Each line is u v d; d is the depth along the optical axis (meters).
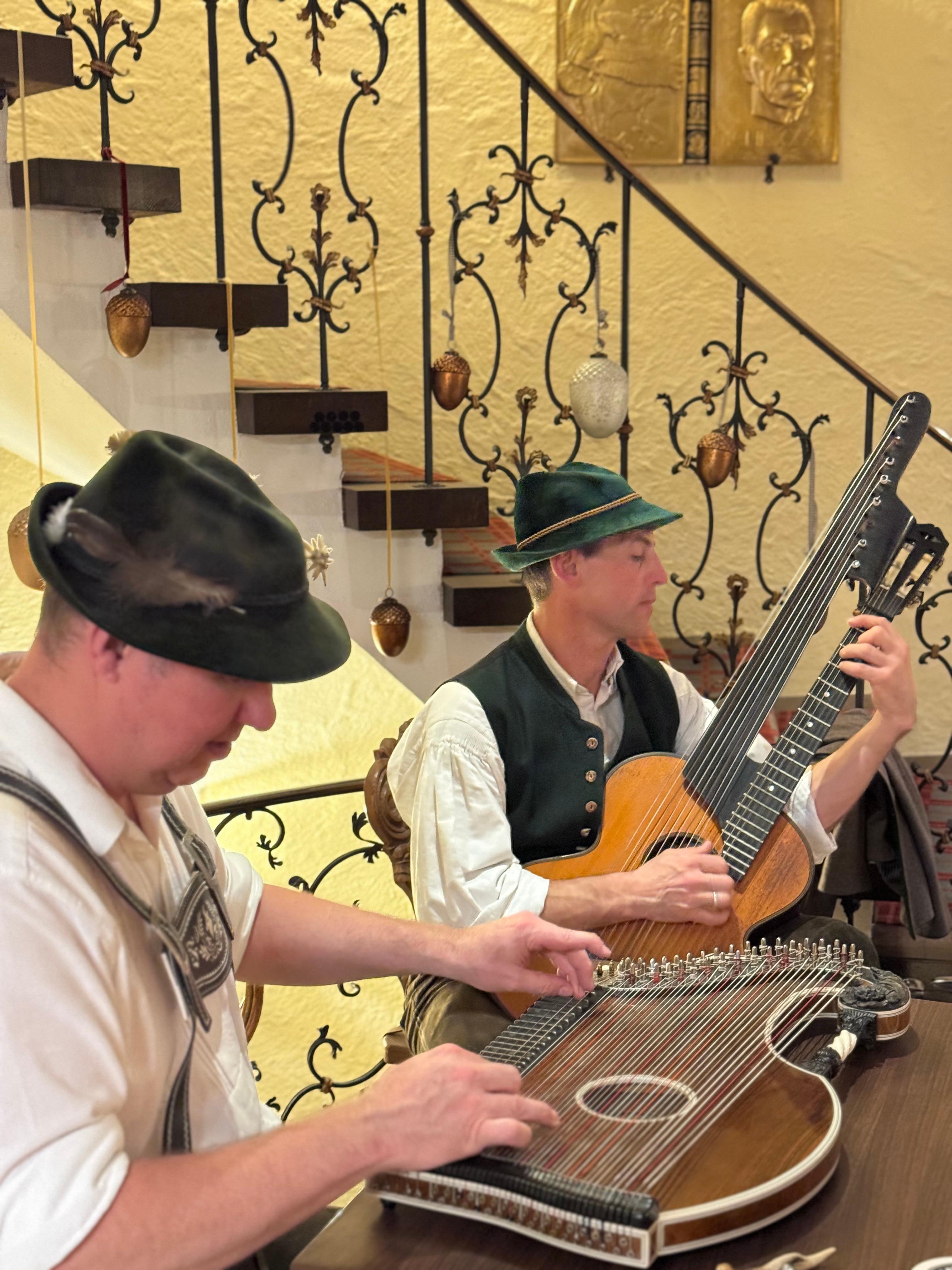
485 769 2.18
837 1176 1.29
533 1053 1.45
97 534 1.13
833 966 1.70
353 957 1.64
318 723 4.62
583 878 2.05
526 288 3.99
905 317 5.02
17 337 2.79
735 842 2.04
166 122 4.61
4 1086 1.06
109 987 1.19
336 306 3.22
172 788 1.28
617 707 2.38
